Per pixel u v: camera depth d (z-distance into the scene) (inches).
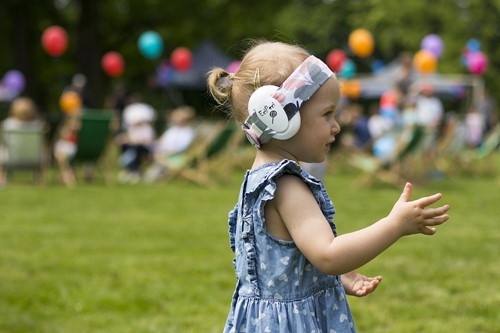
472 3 1606.8
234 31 1092.5
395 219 98.3
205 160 581.6
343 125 765.3
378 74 1214.9
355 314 204.1
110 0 1053.8
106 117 534.6
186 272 253.1
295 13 1962.4
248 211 109.7
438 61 1595.7
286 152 110.3
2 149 555.2
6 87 927.0
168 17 1088.2
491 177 714.2
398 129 605.9
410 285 233.9
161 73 1087.0
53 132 798.5
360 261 99.7
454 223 371.2
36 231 332.2
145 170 670.5
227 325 114.3
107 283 237.6
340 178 660.7
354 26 1856.5
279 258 107.5
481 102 914.1
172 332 190.7
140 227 349.1
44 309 210.7
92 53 938.7
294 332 107.0
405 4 1652.3
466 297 220.2
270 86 107.3
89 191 509.4
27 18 977.5
